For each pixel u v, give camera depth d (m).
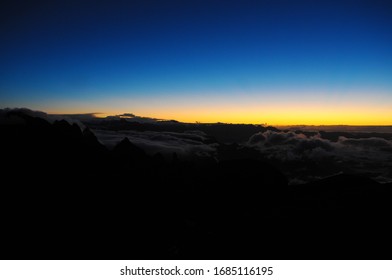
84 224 60.19
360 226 39.53
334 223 42.16
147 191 95.38
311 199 71.62
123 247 52.41
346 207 49.00
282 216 50.91
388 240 34.19
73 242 51.94
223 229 52.72
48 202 67.25
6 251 45.12
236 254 37.88
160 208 84.44
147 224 67.19
